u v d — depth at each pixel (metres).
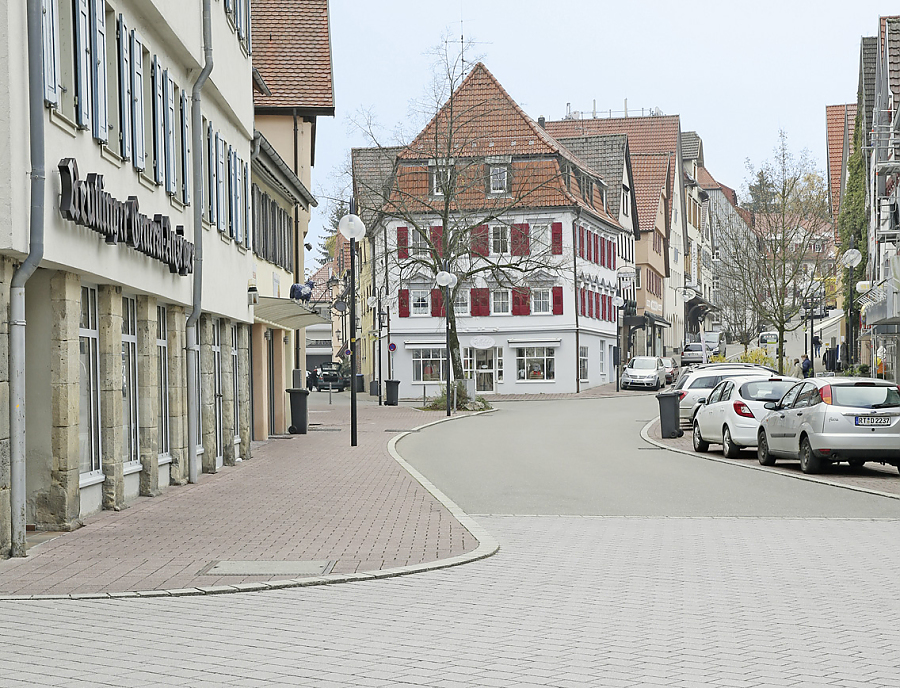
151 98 17.22
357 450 26.84
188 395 19.59
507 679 6.64
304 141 42.66
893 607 8.98
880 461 21.02
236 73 23.80
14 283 11.45
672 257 101.00
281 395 33.56
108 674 6.75
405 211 50.78
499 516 15.39
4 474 11.38
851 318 45.34
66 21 12.91
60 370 13.12
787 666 6.96
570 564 11.30
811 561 11.47
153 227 16.08
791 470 22.45
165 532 13.25
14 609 8.91
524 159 65.44
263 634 7.96
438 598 9.44
